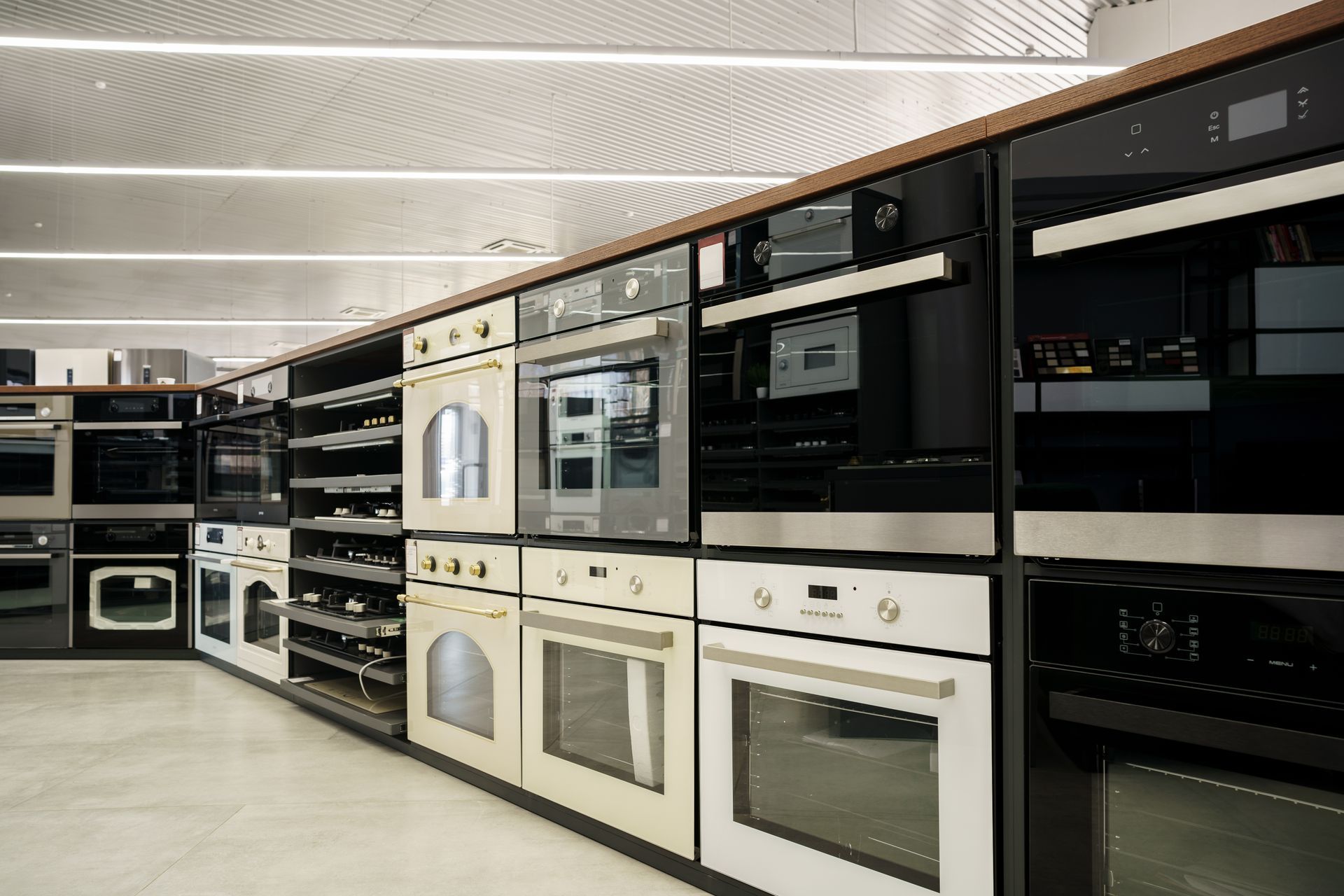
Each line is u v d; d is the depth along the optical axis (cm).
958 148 168
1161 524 138
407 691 365
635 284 237
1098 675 146
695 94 697
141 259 998
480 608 290
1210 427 134
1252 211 127
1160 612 139
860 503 180
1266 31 129
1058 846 151
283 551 419
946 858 166
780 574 196
